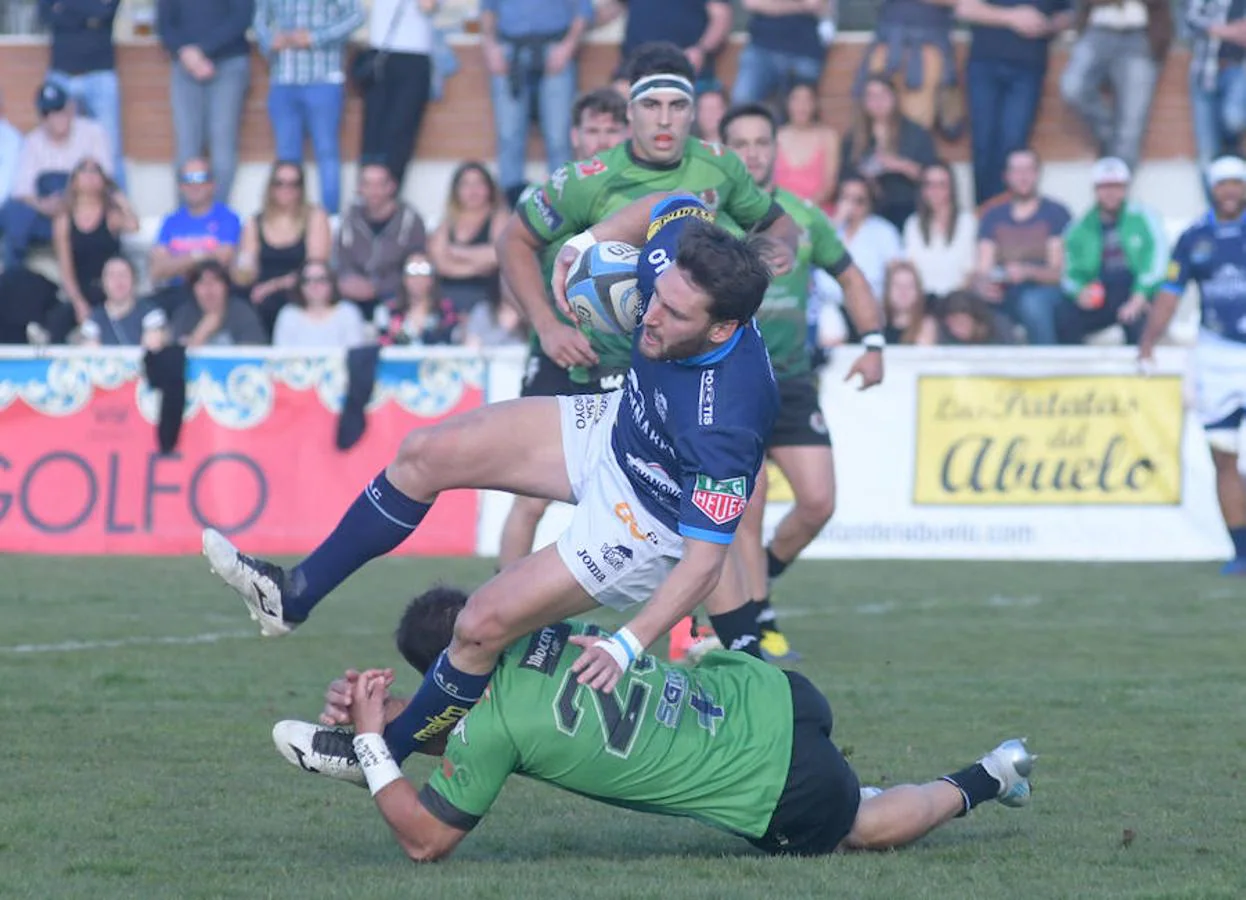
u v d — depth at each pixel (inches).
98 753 837.8
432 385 1807.3
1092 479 1770.4
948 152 2057.1
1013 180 1932.8
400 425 1812.3
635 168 927.7
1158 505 1765.5
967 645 1228.5
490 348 1809.8
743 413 612.1
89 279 2106.3
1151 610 1418.6
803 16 2010.3
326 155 2170.3
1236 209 1674.5
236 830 680.4
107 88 2213.3
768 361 634.2
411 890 572.1
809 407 1193.4
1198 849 652.1
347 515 735.1
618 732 607.2
